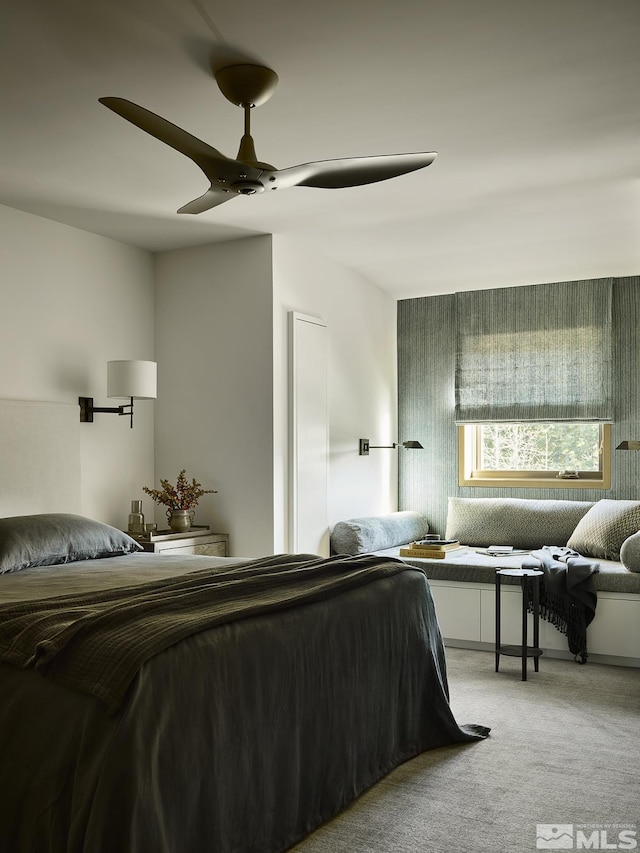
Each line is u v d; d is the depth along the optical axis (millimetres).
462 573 5070
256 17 2482
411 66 2805
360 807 2803
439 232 4934
